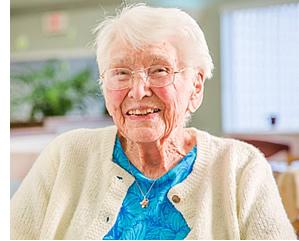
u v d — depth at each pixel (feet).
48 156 4.00
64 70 19.03
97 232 3.56
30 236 3.72
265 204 3.53
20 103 19.15
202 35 3.65
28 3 18.88
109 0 17.89
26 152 8.61
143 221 3.59
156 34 3.41
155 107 3.47
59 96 18.78
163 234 3.53
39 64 19.39
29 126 13.56
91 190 3.77
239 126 16.66
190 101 3.70
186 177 3.71
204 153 3.80
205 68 3.69
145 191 3.67
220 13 16.46
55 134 12.01
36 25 19.45
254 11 16.02
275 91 15.98
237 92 16.62
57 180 3.81
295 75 15.61
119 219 3.62
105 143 3.92
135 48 3.42
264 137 15.89
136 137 3.51
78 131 4.11
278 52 15.80
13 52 19.72
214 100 16.87
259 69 16.17
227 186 3.59
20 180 7.02
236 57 16.51
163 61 3.43
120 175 3.73
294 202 6.70
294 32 15.48
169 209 3.60
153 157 3.70
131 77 3.46
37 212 3.77
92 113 18.30
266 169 3.79
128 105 3.49
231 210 3.50
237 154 3.82
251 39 16.20
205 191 3.61
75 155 3.93
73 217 3.70
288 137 15.57
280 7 15.56
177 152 3.77
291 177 6.73
